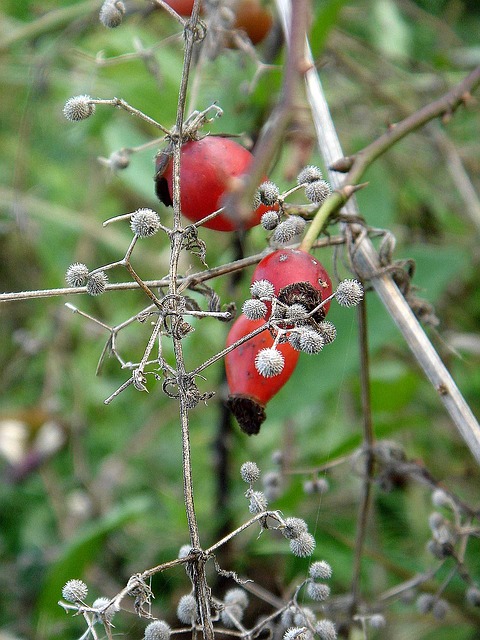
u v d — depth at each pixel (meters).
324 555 0.25
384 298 0.17
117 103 0.15
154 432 0.35
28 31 0.35
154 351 0.27
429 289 0.26
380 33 0.39
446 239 0.37
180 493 0.33
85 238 0.40
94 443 0.38
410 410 0.33
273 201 0.15
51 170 0.44
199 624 0.14
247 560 0.26
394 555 0.27
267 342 0.16
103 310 0.40
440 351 0.30
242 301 0.26
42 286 0.43
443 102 0.18
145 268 0.40
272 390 0.16
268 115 0.26
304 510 0.29
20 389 0.42
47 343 0.39
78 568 0.27
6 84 0.46
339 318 0.24
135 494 0.34
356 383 0.32
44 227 0.40
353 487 0.29
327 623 0.14
